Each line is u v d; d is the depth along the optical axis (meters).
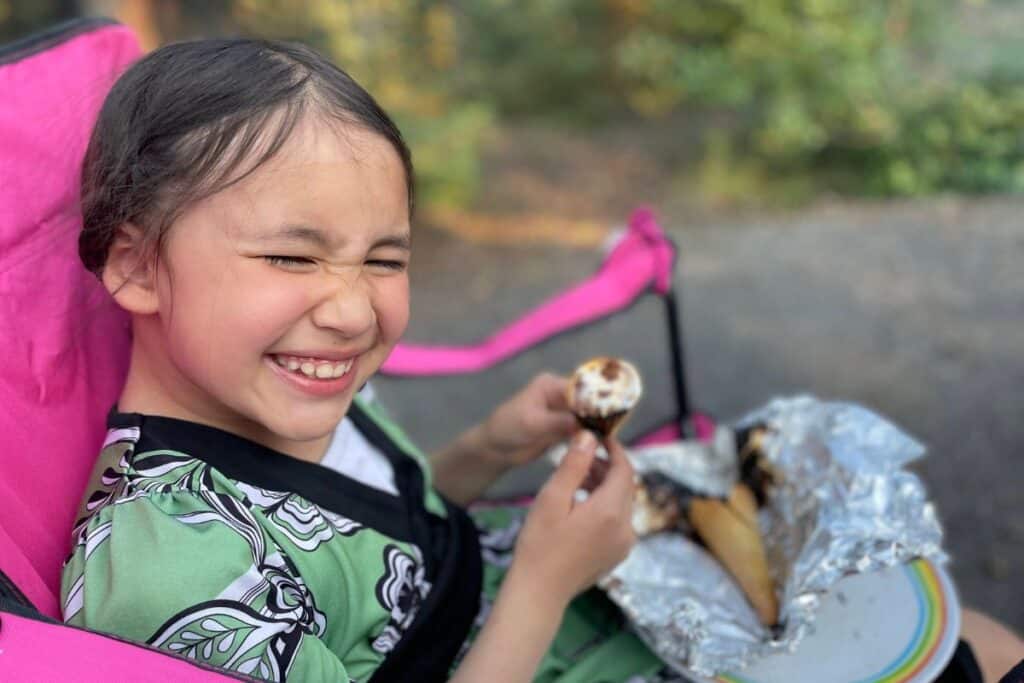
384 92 4.47
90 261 0.85
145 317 0.86
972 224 4.43
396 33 4.81
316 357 0.79
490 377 3.14
